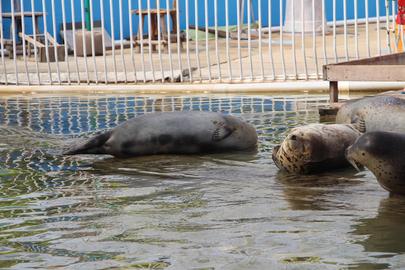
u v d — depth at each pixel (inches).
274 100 688.4
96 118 594.6
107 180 388.5
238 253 270.8
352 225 302.4
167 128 447.8
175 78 821.2
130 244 284.2
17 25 1211.2
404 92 569.9
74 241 289.3
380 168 336.5
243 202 340.5
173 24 1181.7
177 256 269.3
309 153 386.3
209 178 388.5
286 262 260.4
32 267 261.9
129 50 1155.3
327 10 1392.7
